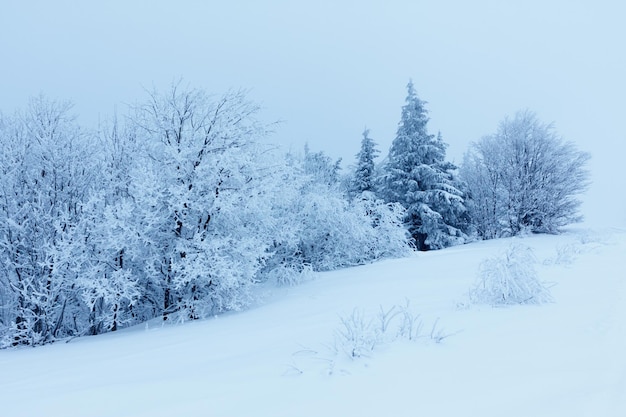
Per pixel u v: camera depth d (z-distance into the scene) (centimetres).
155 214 772
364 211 1389
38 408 288
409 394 233
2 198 791
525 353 281
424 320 412
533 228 2028
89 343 645
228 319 691
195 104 870
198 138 867
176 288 752
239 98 887
